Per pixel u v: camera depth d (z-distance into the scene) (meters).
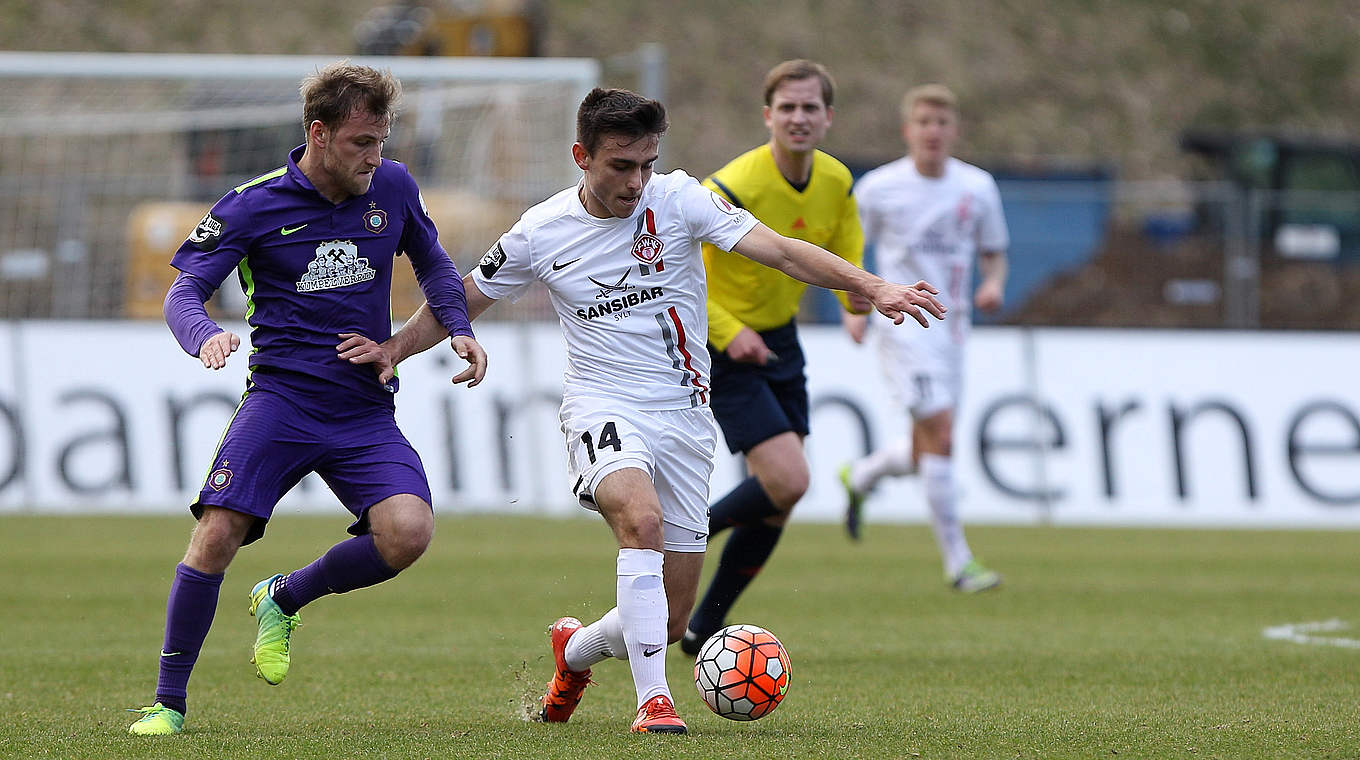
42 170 82.56
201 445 49.19
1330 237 77.12
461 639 25.48
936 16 118.56
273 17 110.75
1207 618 28.78
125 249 73.06
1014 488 50.50
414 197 17.53
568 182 59.94
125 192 67.94
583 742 15.59
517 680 21.03
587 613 29.00
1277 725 17.23
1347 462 51.16
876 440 50.50
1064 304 72.88
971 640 25.53
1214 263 73.88
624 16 113.06
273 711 18.42
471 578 34.50
